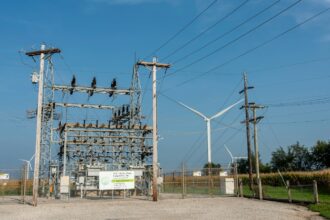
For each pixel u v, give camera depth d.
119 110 54.53
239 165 98.25
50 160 46.09
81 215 24.50
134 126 49.50
